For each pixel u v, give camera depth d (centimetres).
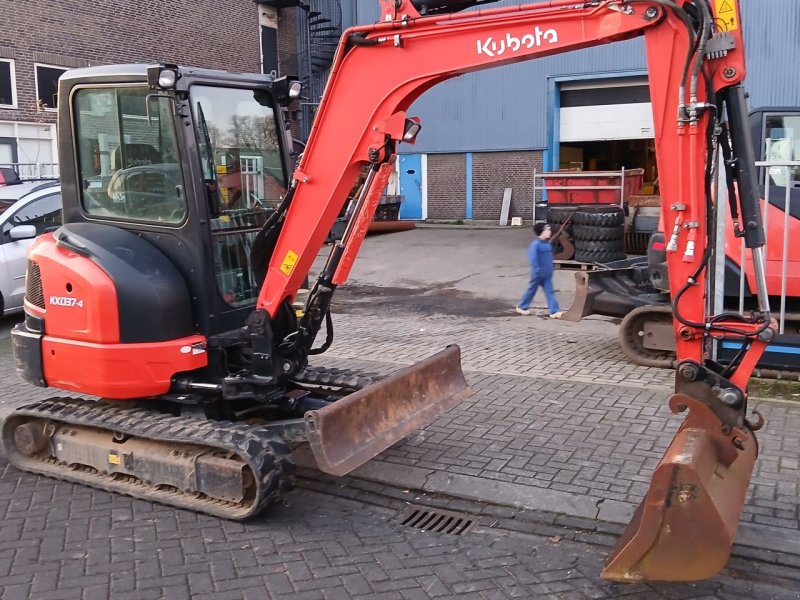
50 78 1652
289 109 553
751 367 355
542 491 455
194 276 465
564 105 2053
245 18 2169
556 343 847
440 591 356
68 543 406
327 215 441
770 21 1706
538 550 398
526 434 548
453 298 1192
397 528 429
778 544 385
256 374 468
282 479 426
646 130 1964
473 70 396
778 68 1717
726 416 350
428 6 416
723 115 369
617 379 684
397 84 407
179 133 448
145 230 473
